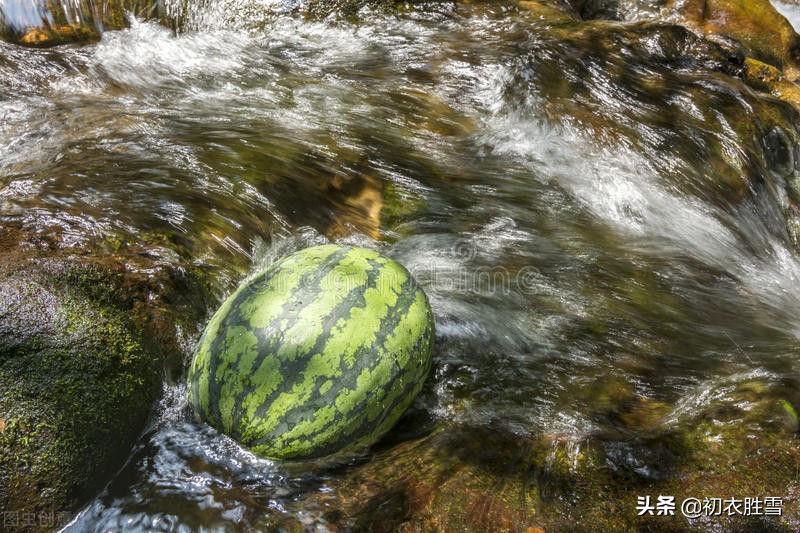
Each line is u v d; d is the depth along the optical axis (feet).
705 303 14.33
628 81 20.94
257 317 9.34
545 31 23.09
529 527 8.58
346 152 17.03
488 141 18.66
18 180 14.58
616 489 9.12
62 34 23.35
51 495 8.77
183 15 24.17
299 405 8.98
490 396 11.34
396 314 9.64
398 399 9.60
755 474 9.14
